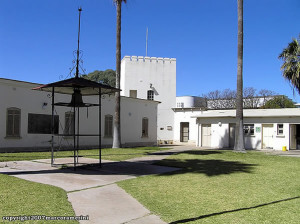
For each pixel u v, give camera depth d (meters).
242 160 14.41
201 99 44.44
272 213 6.06
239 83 19.00
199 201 6.87
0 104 17.02
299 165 13.14
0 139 16.97
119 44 20.86
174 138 32.75
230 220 5.56
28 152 17.44
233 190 8.05
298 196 7.62
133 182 8.76
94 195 7.11
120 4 20.89
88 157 15.01
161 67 33.69
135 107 26.42
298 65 19.09
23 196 6.49
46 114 19.34
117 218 5.52
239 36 18.97
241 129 19.00
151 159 14.58
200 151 18.91
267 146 24.27
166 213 5.89
